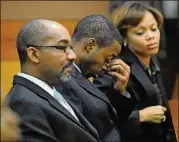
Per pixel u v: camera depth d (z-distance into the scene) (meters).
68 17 12.27
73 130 3.15
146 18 4.54
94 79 4.17
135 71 4.50
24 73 3.18
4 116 2.17
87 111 3.68
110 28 3.78
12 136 2.11
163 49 8.76
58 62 3.14
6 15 12.46
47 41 3.11
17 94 3.02
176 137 4.83
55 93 3.37
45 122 3.01
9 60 9.32
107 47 3.77
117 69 3.97
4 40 10.81
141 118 4.30
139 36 4.57
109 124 3.84
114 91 4.09
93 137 3.29
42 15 12.48
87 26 3.74
